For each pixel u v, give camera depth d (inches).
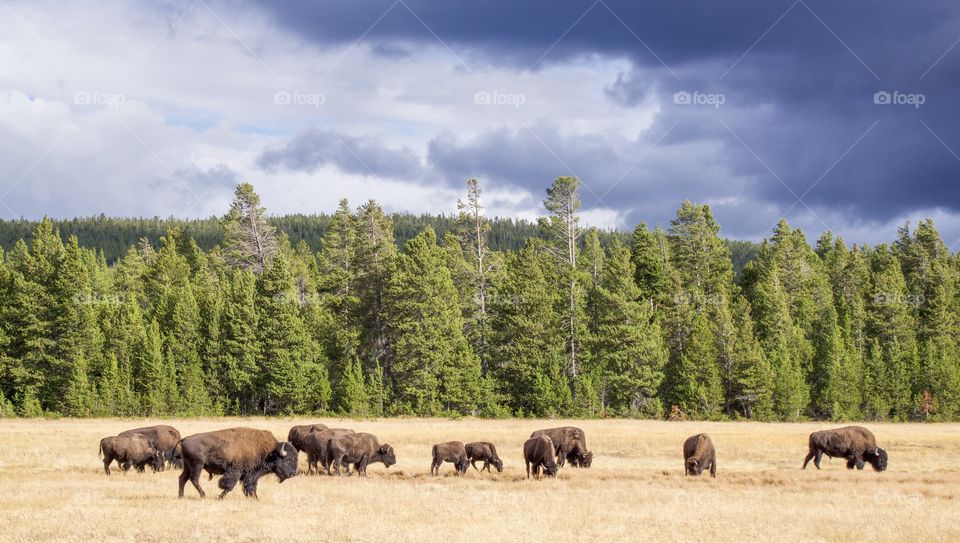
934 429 2214.6
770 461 1347.2
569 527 656.4
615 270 2849.4
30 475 954.1
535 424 2161.7
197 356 2760.8
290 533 603.8
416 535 602.9
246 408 2829.7
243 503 732.7
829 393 2778.1
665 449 1510.8
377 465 1218.0
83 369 2583.7
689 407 2645.2
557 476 1053.2
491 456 1146.7
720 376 2746.1
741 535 639.1
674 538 623.8
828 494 890.1
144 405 2527.1
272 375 2679.6
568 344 2903.5
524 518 690.2
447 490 880.9
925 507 805.9
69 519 632.4
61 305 2728.8
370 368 2861.7
